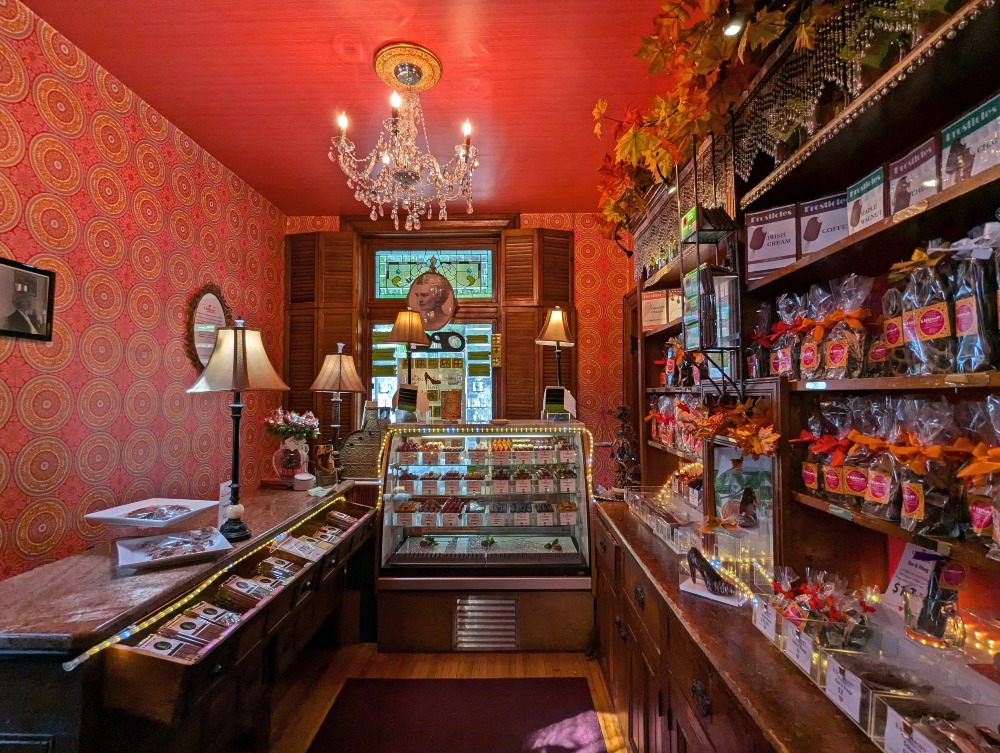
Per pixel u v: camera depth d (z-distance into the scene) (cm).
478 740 210
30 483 214
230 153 334
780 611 112
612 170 261
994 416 88
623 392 430
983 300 83
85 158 239
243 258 379
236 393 189
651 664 162
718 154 174
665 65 150
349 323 434
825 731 84
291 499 253
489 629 281
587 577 281
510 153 334
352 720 223
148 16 213
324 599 253
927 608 102
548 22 217
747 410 150
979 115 91
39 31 216
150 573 148
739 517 164
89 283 242
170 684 120
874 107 106
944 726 73
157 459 287
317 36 225
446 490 294
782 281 141
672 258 219
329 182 379
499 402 434
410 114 286
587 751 202
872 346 112
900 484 101
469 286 451
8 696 114
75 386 235
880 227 101
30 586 138
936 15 91
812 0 114
